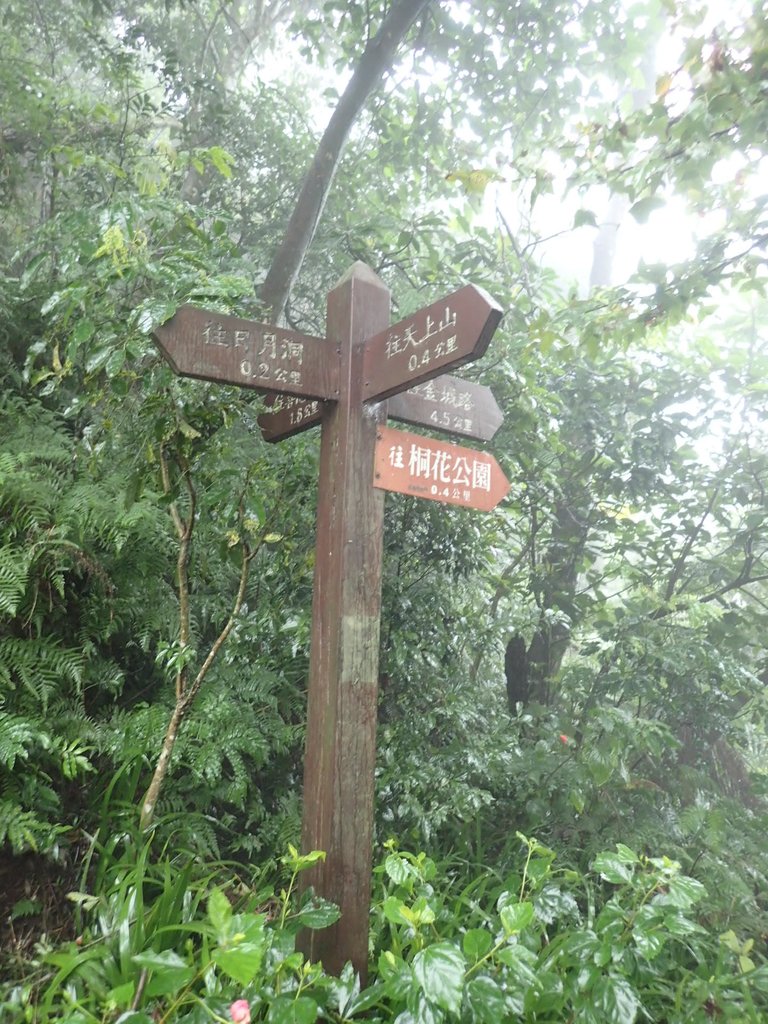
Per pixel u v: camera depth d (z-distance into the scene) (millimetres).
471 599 3455
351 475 1817
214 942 1575
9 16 4441
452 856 2609
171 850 2232
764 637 3801
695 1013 1914
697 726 3381
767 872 2658
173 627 2580
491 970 1622
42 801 2086
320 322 4402
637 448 3945
